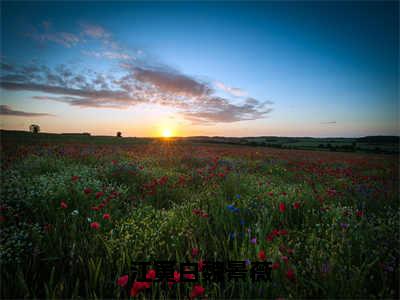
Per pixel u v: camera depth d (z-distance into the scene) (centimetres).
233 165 895
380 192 503
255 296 179
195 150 1775
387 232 259
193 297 157
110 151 1221
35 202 329
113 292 185
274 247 224
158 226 280
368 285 188
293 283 181
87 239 248
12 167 575
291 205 381
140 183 560
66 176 477
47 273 205
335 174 795
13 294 175
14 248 214
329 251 226
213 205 388
